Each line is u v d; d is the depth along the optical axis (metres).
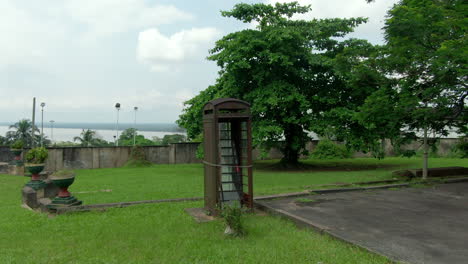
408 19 9.54
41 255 4.76
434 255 4.51
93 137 39.12
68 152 20.00
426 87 11.21
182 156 23.55
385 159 23.28
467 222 6.25
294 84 17.20
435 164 18.59
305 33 16.25
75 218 6.80
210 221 6.48
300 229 5.97
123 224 6.32
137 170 18.62
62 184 7.57
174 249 4.92
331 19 17.20
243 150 7.95
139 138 33.62
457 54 8.41
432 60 9.36
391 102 11.44
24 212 7.46
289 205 7.80
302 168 18.06
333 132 16.12
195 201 8.48
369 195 9.12
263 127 15.56
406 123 12.34
